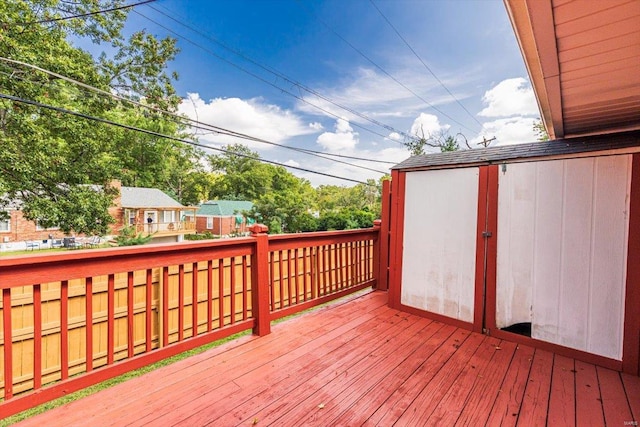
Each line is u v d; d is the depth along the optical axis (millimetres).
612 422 1594
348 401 1755
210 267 2320
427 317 3145
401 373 2072
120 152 19625
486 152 2982
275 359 2242
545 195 2459
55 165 9523
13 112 8422
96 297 2447
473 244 2832
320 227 11266
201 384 1902
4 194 9203
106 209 11148
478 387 1916
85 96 10227
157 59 12656
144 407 1670
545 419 1616
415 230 3256
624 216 2137
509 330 2621
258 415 1623
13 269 1428
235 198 34062
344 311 3348
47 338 2137
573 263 2332
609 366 2162
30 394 1481
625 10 1170
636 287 2084
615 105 2184
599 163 2234
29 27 8852
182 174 30141
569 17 1232
